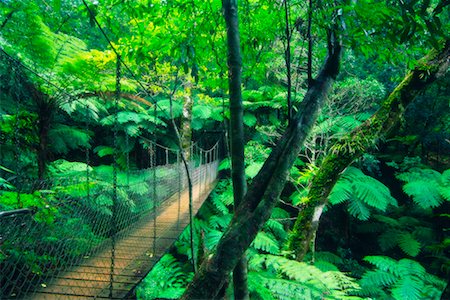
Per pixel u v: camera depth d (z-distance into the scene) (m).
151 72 4.57
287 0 2.31
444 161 9.54
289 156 1.76
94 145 9.20
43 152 3.41
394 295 4.55
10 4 3.47
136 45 2.78
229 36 1.91
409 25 1.21
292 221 8.03
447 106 8.18
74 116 6.78
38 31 3.76
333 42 1.86
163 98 9.45
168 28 2.71
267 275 3.88
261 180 1.77
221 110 8.80
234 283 2.04
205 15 2.58
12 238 1.76
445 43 3.90
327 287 3.24
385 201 6.15
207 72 3.33
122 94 4.21
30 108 3.63
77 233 2.37
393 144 9.49
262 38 2.80
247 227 1.68
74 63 4.22
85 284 2.08
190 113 7.95
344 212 8.54
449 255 5.86
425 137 8.47
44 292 1.94
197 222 7.10
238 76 1.92
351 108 7.32
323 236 8.54
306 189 5.21
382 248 7.09
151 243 3.03
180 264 6.22
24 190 2.48
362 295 5.14
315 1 1.71
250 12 2.70
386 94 7.97
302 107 1.83
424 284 4.71
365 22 1.57
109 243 2.90
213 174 8.31
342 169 4.23
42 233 2.00
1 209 2.05
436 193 6.62
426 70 3.94
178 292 4.50
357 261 7.85
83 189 2.96
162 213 4.53
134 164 9.50
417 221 7.90
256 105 8.20
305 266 3.54
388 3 1.55
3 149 3.29
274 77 6.84
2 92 3.38
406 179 7.24
